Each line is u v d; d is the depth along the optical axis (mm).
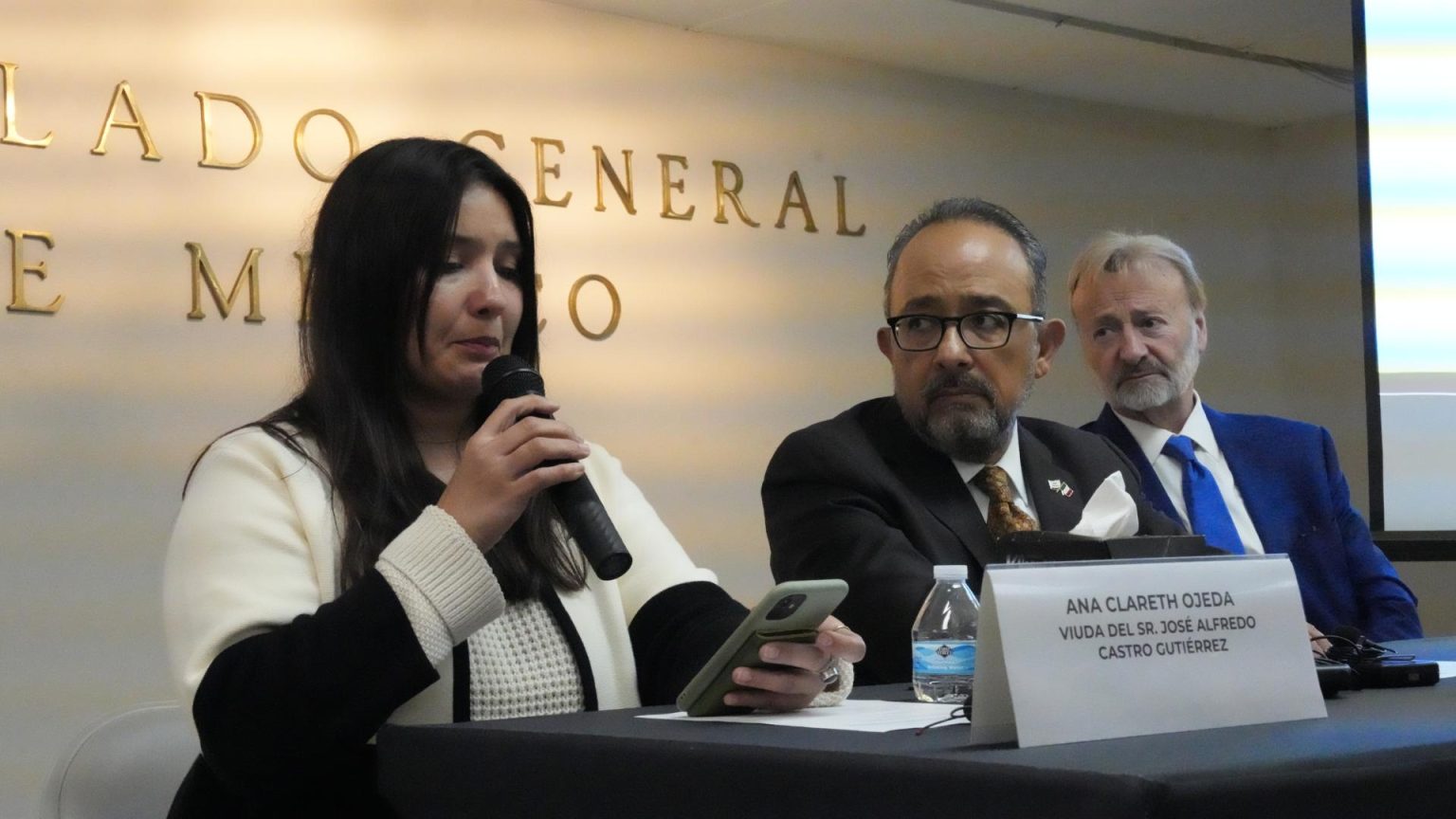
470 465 2271
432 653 2182
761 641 2062
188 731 2814
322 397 2590
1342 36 8344
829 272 8234
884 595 3088
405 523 2488
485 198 2656
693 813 1581
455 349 2604
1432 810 1331
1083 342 4691
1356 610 4480
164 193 6270
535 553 2611
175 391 6215
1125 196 9523
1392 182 5809
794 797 1475
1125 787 1169
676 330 7656
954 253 3354
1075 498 3457
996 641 1486
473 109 7117
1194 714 1563
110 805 2695
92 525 5980
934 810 1331
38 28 6043
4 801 5703
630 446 7457
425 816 1945
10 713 5746
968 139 8875
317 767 2178
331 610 2191
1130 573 1574
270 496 2459
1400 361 5730
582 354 7348
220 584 2354
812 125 8266
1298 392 10133
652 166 7652
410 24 6969
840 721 1906
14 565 5809
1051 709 1475
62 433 5953
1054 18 7895
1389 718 1646
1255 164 10148
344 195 2627
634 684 2695
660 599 2820
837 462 3326
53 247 5996
